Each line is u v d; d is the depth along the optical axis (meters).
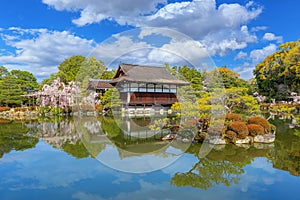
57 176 3.83
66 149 5.81
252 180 3.62
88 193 3.16
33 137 7.64
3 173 4.04
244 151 5.35
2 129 9.68
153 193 3.14
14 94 21.00
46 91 16.28
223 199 2.96
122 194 3.12
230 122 6.34
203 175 3.80
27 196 3.11
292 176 3.78
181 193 3.13
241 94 8.21
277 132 7.81
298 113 13.97
